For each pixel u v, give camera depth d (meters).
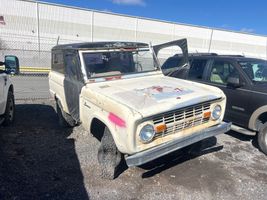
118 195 3.62
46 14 29.86
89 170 4.26
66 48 5.07
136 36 35.53
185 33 38.41
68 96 5.04
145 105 3.37
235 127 5.43
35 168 4.29
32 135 5.75
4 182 3.85
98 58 4.56
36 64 24.77
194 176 4.14
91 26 32.66
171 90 4.00
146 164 4.46
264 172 4.30
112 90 3.97
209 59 6.33
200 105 3.80
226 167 4.44
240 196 3.64
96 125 4.14
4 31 28.17
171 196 3.62
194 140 3.73
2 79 5.70
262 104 4.89
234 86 5.40
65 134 5.81
